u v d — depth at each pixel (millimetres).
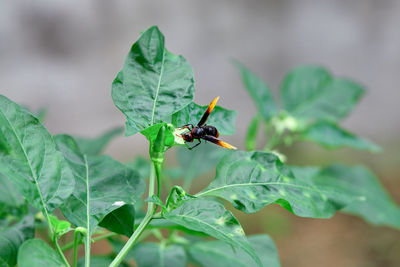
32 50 3252
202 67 3354
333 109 1009
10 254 704
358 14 3576
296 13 3531
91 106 3234
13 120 697
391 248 2066
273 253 800
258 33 3482
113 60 3354
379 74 3570
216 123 743
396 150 3039
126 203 725
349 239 2172
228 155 745
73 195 723
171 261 812
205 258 818
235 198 723
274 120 955
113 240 808
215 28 3428
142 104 717
